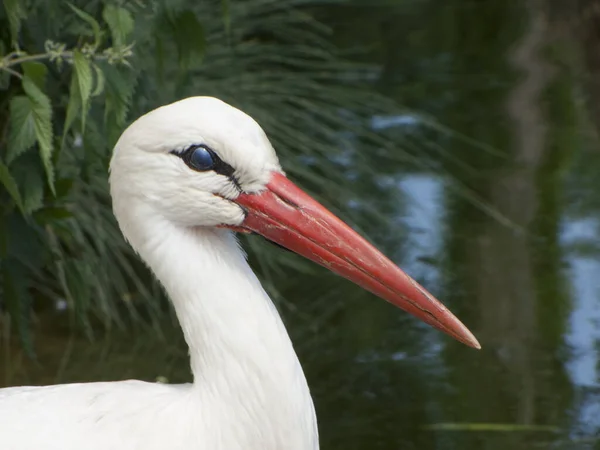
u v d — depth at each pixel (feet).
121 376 32.17
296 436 19.92
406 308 20.43
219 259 20.03
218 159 19.61
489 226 39.55
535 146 45.39
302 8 52.90
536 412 30.09
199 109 19.61
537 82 51.11
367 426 29.53
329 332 34.60
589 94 49.88
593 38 54.95
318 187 38.40
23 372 32.14
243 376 19.63
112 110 24.90
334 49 45.85
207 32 38.09
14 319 27.84
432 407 30.45
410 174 42.52
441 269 36.99
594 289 35.94
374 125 44.06
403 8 58.65
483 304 35.19
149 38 26.94
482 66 52.54
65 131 23.71
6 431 19.48
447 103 48.29
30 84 23.59
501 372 32.09
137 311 35.63
